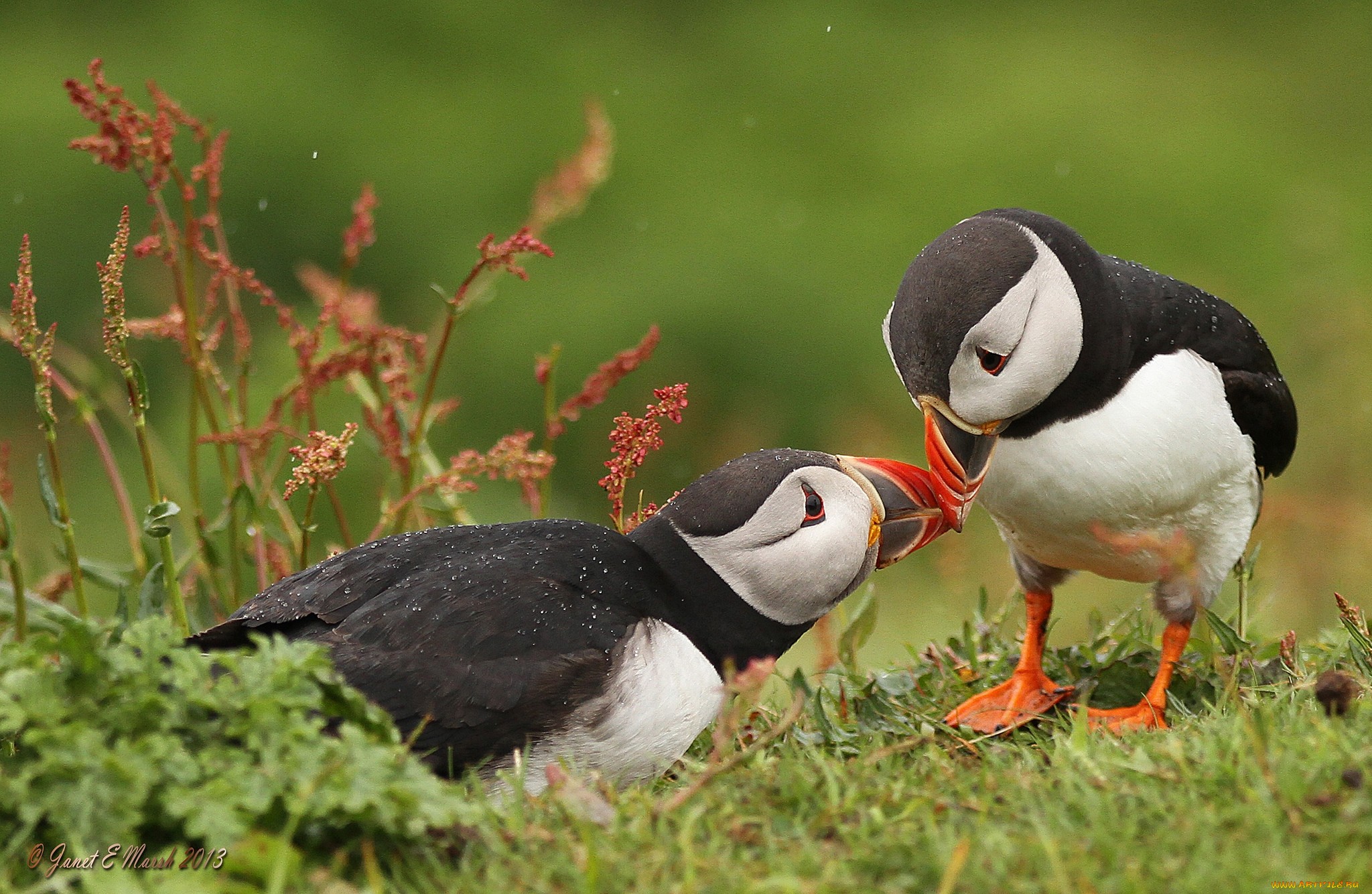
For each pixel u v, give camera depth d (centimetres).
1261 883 573
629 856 614
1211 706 832
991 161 3250
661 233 2994
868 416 2298
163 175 1022
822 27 3728
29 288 893
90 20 3288
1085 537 896
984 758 771
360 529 1762
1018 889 574
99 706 622
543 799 674
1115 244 3081
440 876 607
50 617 963
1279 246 2877
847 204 3139
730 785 696
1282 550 1393
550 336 2702
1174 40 3916
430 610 738
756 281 2834
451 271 2897
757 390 2728
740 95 3512
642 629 769
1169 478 863
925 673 985
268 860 585
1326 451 1758
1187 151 3300
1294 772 630
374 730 635
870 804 664
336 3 3378
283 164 3005
